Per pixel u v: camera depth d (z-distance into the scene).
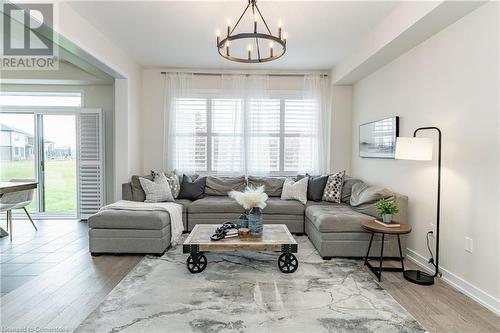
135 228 3.45
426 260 3.12
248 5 2.75
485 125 2.39
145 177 4.67
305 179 4.69
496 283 2.28
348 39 3.85
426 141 2.74
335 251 3.36
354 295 2.52
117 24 3.43
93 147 5.12
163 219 3.53
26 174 5.45
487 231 2.37
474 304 2.39
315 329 2.03
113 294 2.51
